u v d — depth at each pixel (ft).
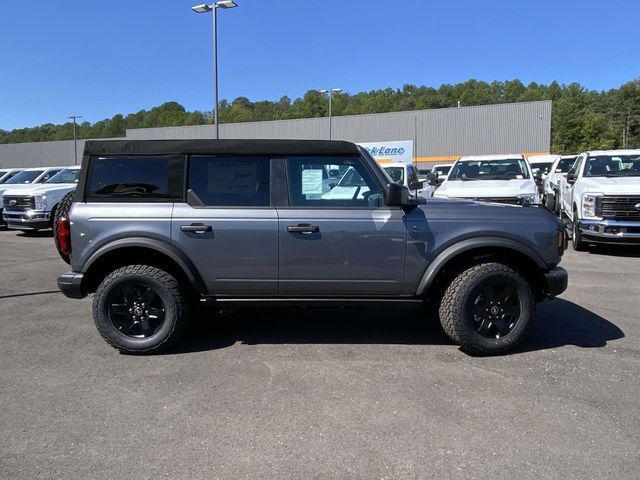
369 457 9.93
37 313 20.06
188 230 14.96
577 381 13.33
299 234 14.97
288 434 10.80
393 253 15.01
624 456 9.94
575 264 29.66
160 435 10.82
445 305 15.10
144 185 15.29
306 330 17.79
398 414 11.62
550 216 15.33
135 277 15.08
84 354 15.55
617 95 392.88
